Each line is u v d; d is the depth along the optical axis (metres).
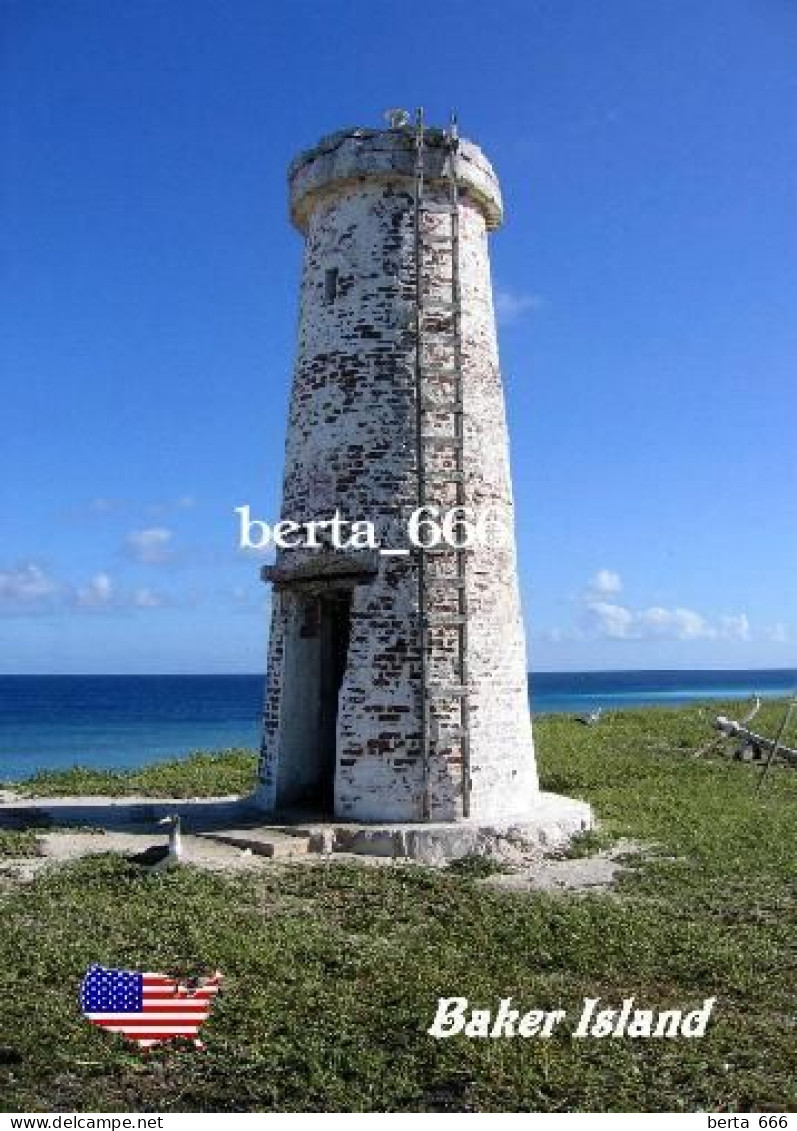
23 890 11.38
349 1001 8.29
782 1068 7.41
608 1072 7.29
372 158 15.70
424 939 10.07
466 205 16.50
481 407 15.95
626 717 40.03
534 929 10.27
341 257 16.02
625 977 9.17
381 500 15.09
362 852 13.88
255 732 60.56
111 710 90.44
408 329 15.53
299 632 16.25
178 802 17.19
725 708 45.06
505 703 15.37
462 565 15.03
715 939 10.08
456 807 14.45
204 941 9.48
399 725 14.59
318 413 15.82
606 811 17.48
